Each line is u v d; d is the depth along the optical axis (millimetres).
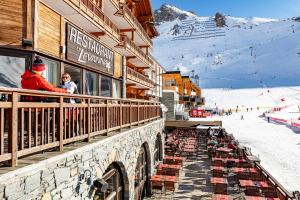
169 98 46406
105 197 9922
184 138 33906
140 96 33781
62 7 12281
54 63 11211
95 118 8414
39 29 9836
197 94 99688
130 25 23875
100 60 16031
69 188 6133
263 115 80562
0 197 4070
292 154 29406
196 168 21516
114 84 19297
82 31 13336
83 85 14133
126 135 10773
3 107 4473
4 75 9180
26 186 4641
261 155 28844
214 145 27219
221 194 14344
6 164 4770
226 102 127125
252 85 166125
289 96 131500
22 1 9352
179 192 16484
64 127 6531
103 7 18688
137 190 14016
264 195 13891
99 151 7910
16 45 9258
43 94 5402
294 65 199000
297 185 18906
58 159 5629
